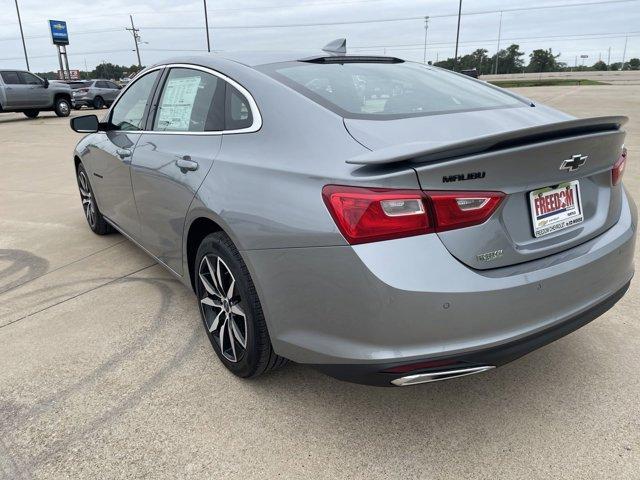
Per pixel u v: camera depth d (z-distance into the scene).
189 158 2.56
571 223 2.07
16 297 3.50
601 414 2.23
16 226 5.22
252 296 2.20
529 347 1.90
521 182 1.84
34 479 1.95
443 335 1.76
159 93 3.15
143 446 2.10
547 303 1.91
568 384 2.44
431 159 1.70
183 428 2.20
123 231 3.91
